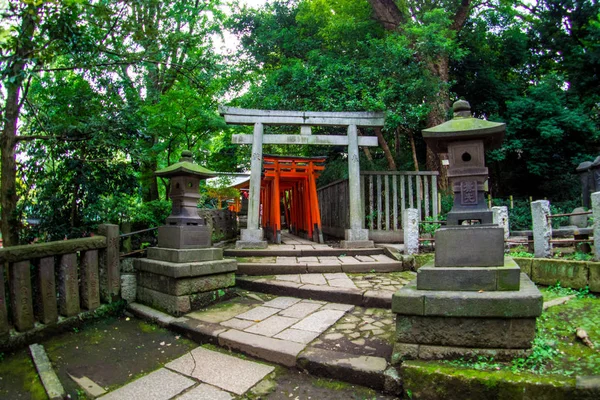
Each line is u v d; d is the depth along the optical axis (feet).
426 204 26.89
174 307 14.07
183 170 15.34
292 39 37.65
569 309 11.67
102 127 17.34
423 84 27.48
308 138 26.25
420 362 8.58
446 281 9.03
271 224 33.24
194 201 16.43
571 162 39.75
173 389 9.18
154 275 15.30
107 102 19.39
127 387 9.31
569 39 45.78
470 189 9.79
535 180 43.78
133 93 21.20
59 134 16.83
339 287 15.83
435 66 32.60
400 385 8.54
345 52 32.48
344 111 27.55
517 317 8.21
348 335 11.35
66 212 18.04
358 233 25.07
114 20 14.99
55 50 14.19
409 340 8.94
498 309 8.23
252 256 22.77
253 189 25.34
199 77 23.24
